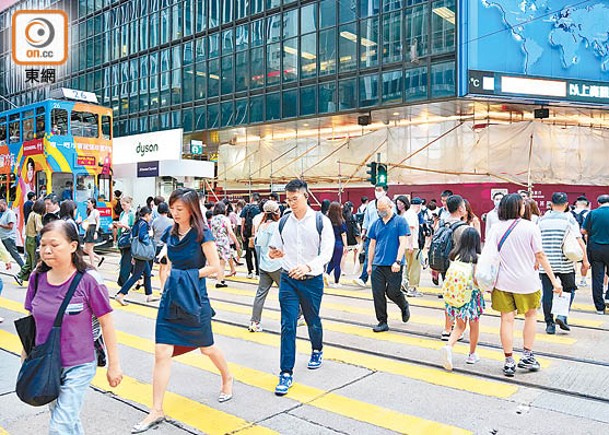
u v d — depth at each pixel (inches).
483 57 761.6
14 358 237.5
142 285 429.4
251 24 1027.9
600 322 306.2
